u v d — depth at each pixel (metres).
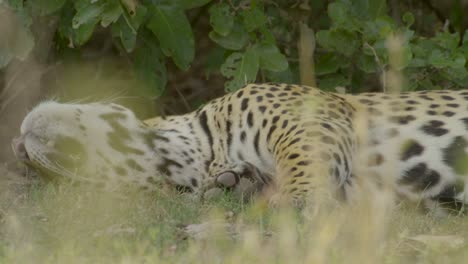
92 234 12.51
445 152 16.03
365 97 17.17
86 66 22.44
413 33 19.44
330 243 11.15
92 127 16.95
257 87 16.94
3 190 17.28
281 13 21.56
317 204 13.35
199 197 15.76
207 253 11.38
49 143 16.75
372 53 19.56
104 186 16.91
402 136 16.19
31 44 19.52
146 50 20.62
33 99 21.67
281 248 11.00
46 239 12.34
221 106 17.00
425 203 15.85
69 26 20.22
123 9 18.64
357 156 16.05
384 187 16.00
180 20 19.69
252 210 13.60
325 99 16.52
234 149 16.58
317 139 15.42
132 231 12.55
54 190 15.84
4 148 21.72
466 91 16.86
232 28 19.94
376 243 10.91
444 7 24.02
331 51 20.47
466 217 14.25
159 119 17.70
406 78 19.88
